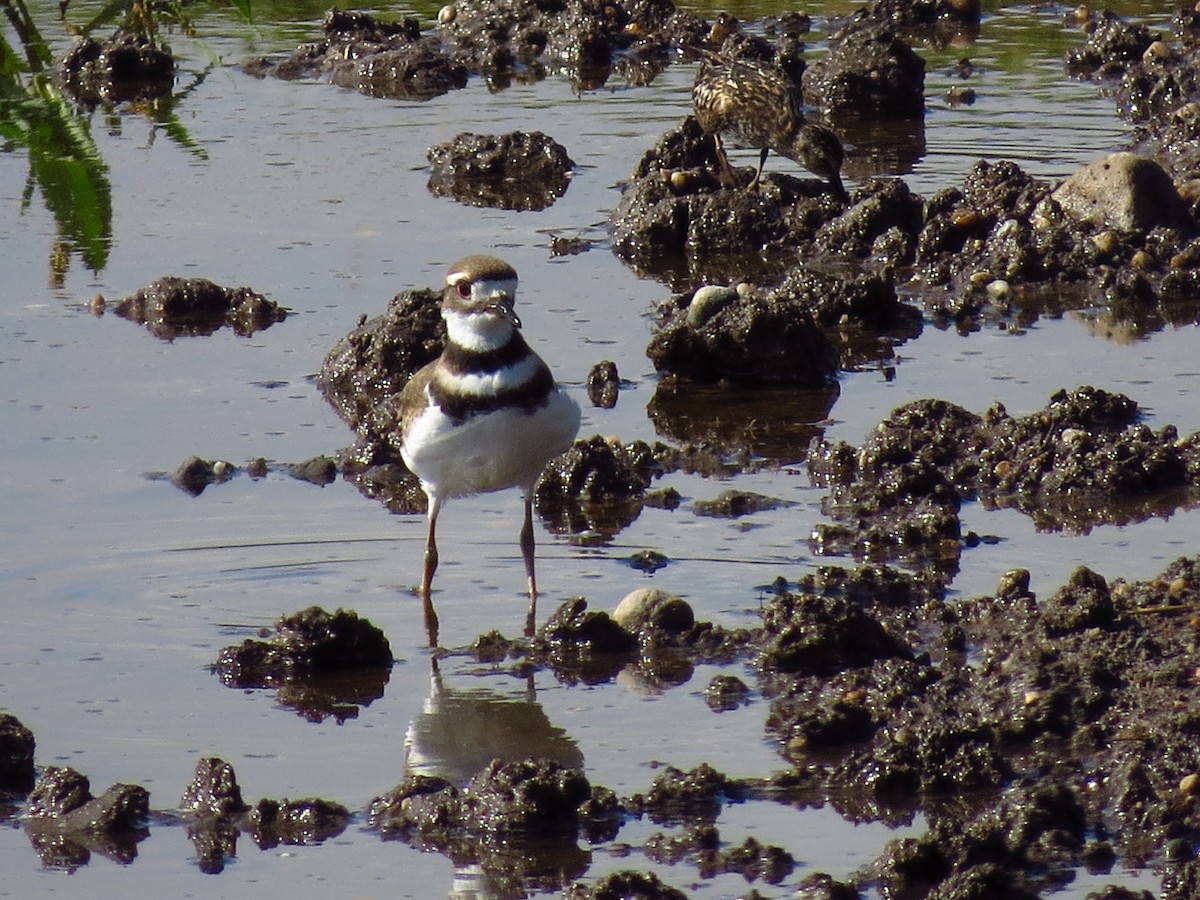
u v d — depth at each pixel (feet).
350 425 52.65
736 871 30.12
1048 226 65.82
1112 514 45.34
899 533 43.80
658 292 64.08
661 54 97.45
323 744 35.12
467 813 31.86
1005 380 55.01
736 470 49.37
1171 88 82.17
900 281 65.05
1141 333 58.90
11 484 47.98
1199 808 30.99
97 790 33.22
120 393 54.95
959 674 35.91
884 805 32.32
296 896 29.81
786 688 36.68
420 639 39.75
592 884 29.25
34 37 88.84
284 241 68.90
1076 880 29.50
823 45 95.35
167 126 84.79
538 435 39.99
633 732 35.19
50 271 65.98
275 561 43.65
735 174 75.87
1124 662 35.76
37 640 39.37
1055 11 102.01
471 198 74.54
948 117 84.02
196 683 37.63
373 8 106.01
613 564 43.32
